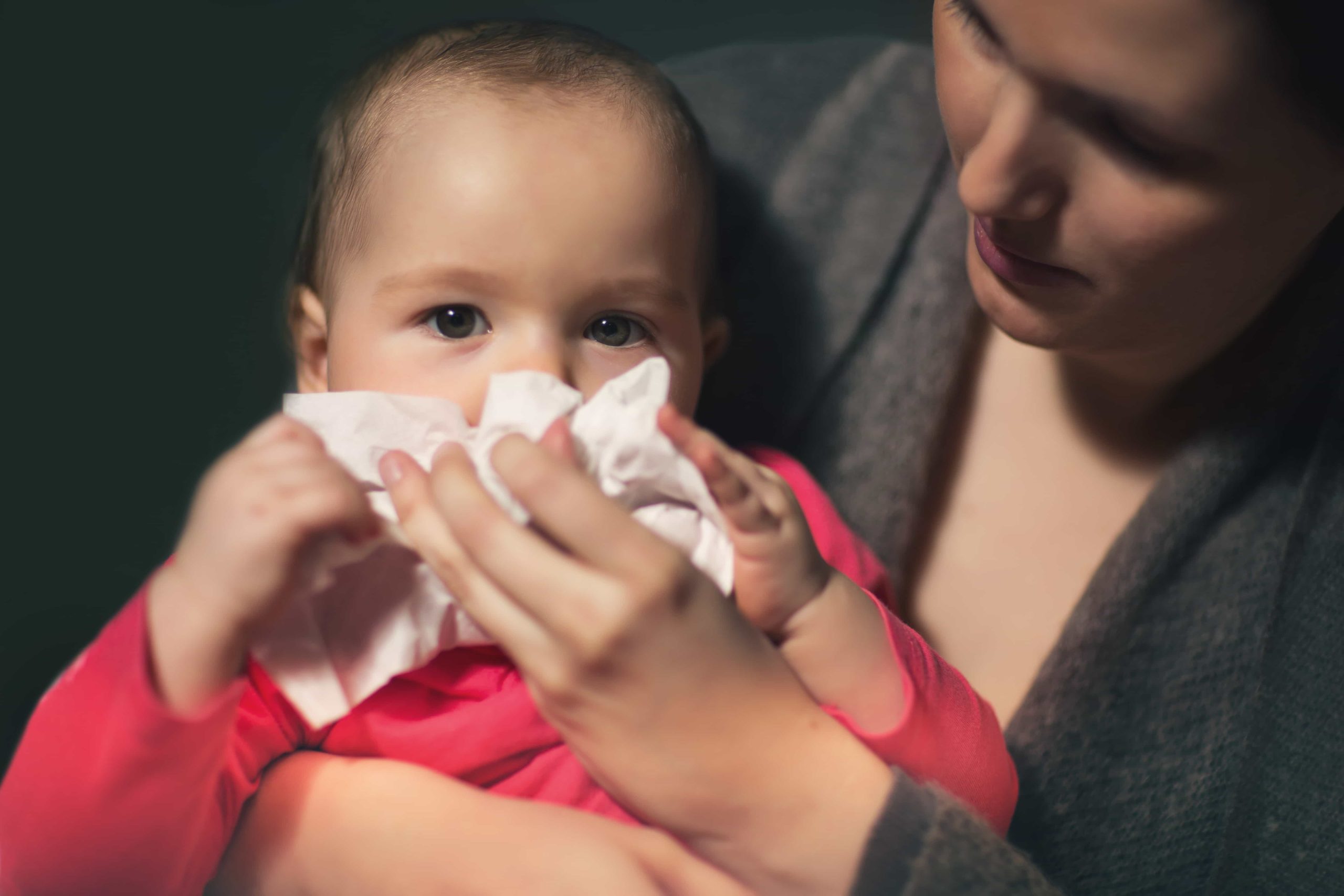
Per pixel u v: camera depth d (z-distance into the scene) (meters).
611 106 0.80
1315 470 0.75
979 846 0.57
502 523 0.56
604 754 0.59
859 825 0.59
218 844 0.65
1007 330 0.68
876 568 0.85
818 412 0.90
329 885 0.62
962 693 0.74
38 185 1.66
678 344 0.81
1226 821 0.75
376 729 0.72
